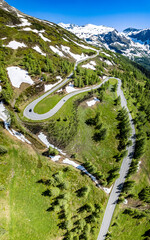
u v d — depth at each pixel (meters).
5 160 42.47
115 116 82.31
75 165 55.25
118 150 68.00
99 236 48.88
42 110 68.19
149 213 55.53
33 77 82.56
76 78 97.38
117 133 73.69
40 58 98.19
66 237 41.78
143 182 63.56
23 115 63.72
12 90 68.19
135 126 83.94
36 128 59.72
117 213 53.16
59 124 63.72
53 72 94.44
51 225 40.34
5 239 33.09
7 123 53.72
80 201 47.91
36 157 49.12
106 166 61.69
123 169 63.50
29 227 37.03
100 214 50.03
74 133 63.66
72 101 77.69
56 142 58.34
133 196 57.72
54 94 79.75
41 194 42.47
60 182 45.69
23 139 52.56
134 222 54.41
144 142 68.00
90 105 81.44
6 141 46.56
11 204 36.91
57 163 51.81
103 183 54.75
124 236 51.91
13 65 82.69
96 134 68.44
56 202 42.72
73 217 44.91
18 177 41.81
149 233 54.75
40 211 40.25
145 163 69.00
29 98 73.25
